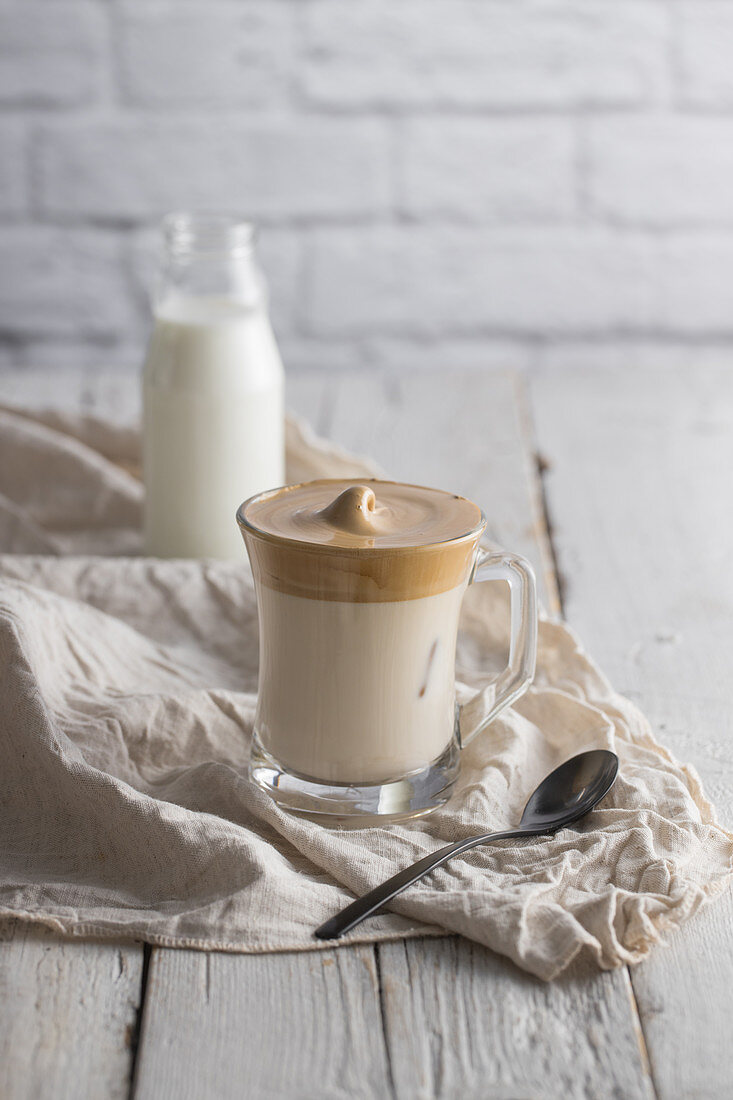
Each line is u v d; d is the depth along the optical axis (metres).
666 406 1.24
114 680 0.77
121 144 1.57
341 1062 0.59
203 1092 0.58
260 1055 0.59
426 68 1.56
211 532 0.90
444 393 1.28
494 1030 0.60
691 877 0.65
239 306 0.90
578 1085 0.58
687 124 1.58
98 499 0.95
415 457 1.08
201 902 0.64
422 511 0.70
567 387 1.31
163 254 0.92
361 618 0.66
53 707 0.73
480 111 1.57
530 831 0.67
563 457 1.09
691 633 0.85
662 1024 0.60
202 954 0.62
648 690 0.79
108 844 0.67
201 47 1.54
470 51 1.55
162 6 1.52
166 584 0.83
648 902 0.63
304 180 1.59
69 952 0.63
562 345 1.66
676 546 0.95
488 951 0.63
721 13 1.54
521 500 1.00
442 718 0.69
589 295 1.64
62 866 0.67
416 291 1.63
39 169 1.57
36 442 0.96
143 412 0.90
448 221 1.61
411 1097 0.58
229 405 0.88
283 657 0.68
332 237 1.61
